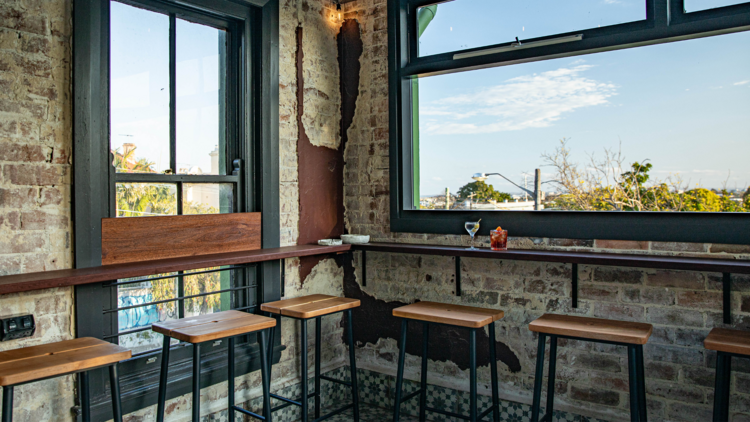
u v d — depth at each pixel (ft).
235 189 10.67
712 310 8.52
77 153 7.94
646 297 9.09
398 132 11.98
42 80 7.66
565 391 9.83
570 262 8.91
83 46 7.98
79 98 7.95
